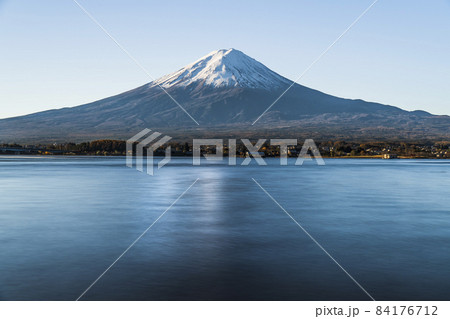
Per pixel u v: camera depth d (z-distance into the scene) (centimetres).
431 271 2044
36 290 1788
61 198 5431
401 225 3381
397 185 7769
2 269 2070
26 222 3519
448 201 5150
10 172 11438
